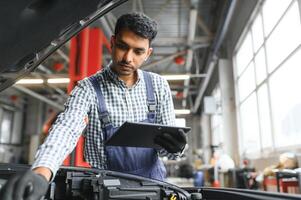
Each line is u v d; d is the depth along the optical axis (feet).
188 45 16.48
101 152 2.99
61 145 2.15
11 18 2.03
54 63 20.74
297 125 9.52
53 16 2.12
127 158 2.99
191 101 30.86
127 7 14.88
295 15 9.29
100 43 11.62
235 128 17.03
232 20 17.15
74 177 2.41
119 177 2.44
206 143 27.96
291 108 9.91
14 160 29.71
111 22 13.47
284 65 10.34
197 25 17.24
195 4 12.26
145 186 2.42
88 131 3.03
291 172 6.78
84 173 2.47
